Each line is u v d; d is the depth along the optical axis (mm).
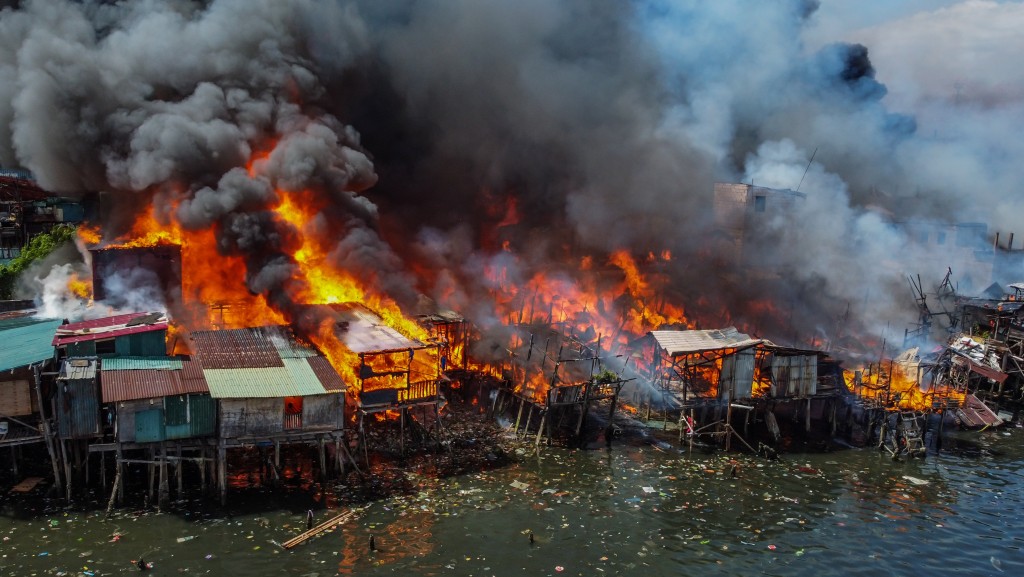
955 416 45312
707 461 38000
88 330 32531
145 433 29422
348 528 28969
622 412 44375
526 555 27891
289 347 35125
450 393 43656
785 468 37562
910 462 39125
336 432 32125
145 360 31875
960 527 31859
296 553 26969
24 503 29141
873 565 28578
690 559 28422
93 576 24828
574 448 38688
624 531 30188
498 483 33906
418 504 31297
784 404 44844
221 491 30000
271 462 33031
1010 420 46344
